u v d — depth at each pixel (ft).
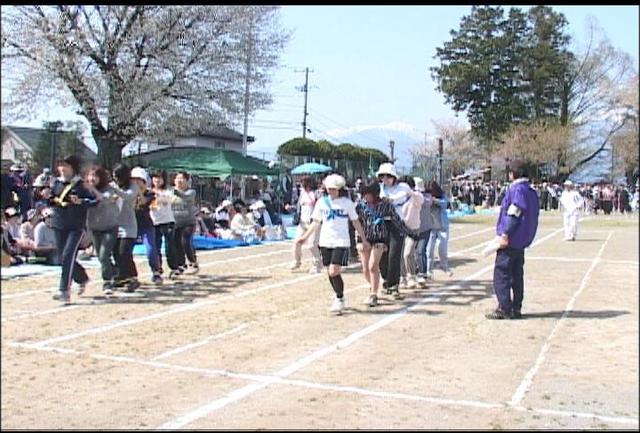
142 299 36.17
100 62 85.97
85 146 81.76
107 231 36.11
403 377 22.91
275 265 51.29
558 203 137.69
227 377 22.70
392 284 37.37
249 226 69.62
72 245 34.32
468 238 83.10
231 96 95.45
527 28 177.99
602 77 81.41
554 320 32.09
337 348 26.61
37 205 48.32
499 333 29.40
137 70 87.56
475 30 180.65
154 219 41.78
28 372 22.84
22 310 32.71
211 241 63.57
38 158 75.00
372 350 26.37
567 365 24.43
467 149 233.35
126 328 29.32
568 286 42.86
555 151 159.94
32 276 42.34
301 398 20.68
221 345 26.81
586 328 30.32
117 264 37.83
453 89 178.81
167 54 88.22
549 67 168.55
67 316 31.55
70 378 22.29
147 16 85.30
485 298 37.96
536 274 48.65
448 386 22.02
